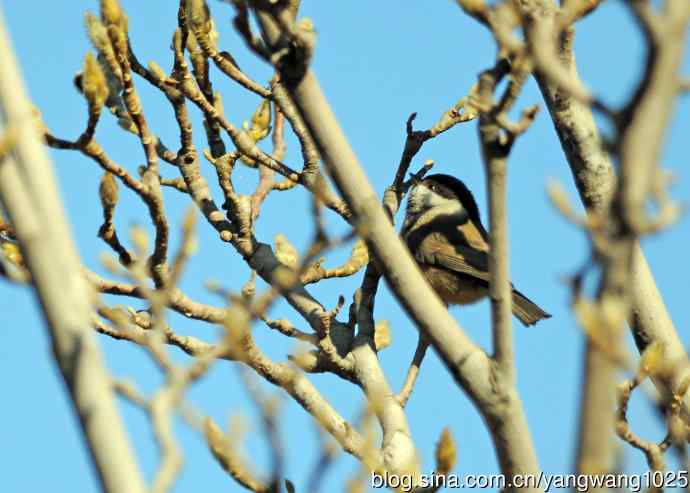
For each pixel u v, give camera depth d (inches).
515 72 291.6
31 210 264.7
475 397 313.6
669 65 223.1
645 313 431.5
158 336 265.3
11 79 275.7
